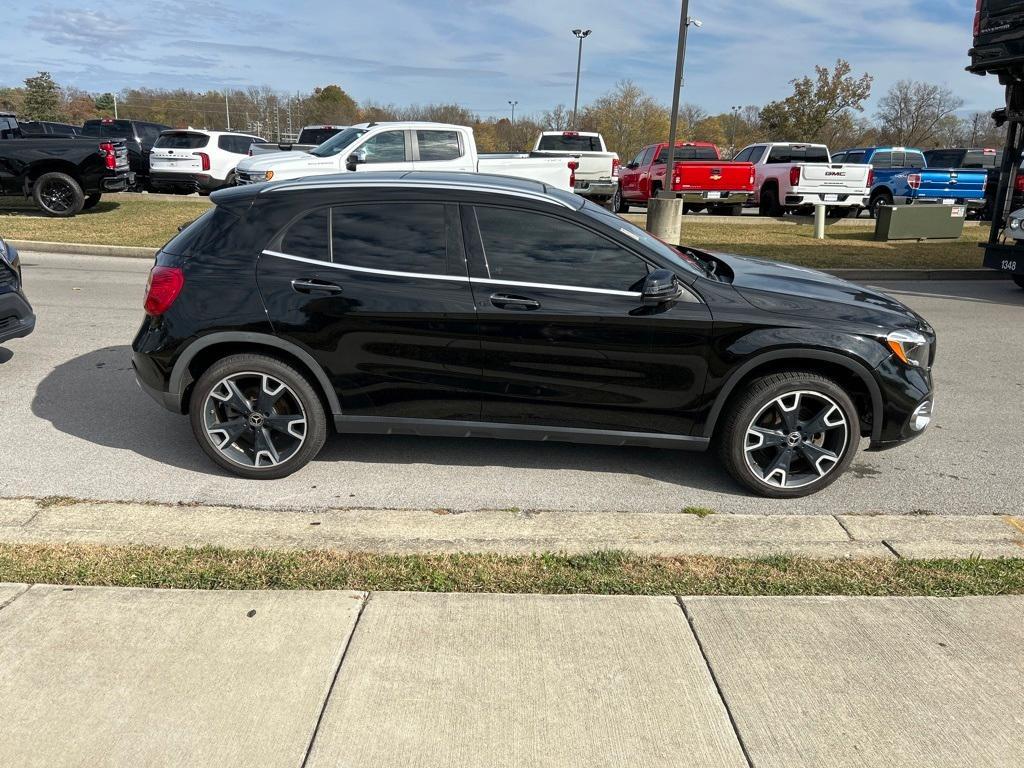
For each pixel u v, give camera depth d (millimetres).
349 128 14109
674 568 3416
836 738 2449
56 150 14781
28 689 2557
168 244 4367
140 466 4469
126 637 2818
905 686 2686
